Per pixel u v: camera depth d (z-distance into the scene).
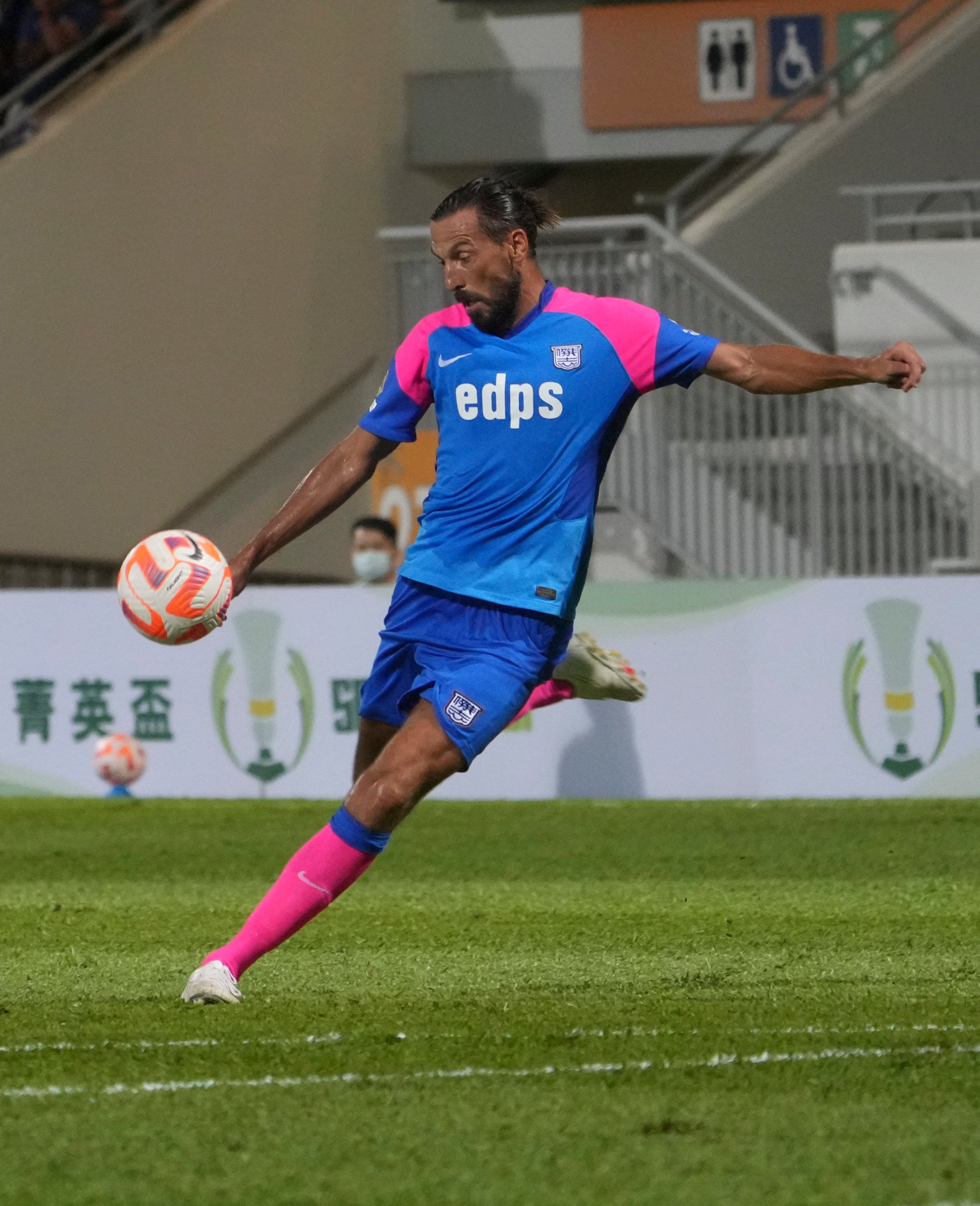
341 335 61.09
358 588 35.84
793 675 34.84
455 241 14.99
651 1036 14.06
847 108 61.06
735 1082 12.43
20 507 48.22
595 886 24.50
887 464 47.81
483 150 64.12
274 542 15.65
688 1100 11.94
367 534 36.94
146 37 54.44
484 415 15.03
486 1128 11.27
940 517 46.75
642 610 35.28
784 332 49.06
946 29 60.50
